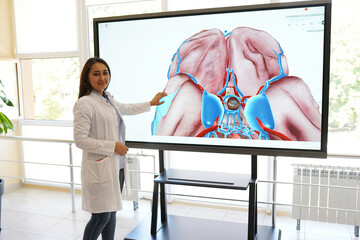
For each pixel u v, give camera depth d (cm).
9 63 441
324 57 241
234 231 297
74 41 420
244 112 263
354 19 324
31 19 437
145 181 404
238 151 266
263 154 261
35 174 463
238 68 261
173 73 279
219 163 379
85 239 241
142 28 284
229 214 362
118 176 240
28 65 453
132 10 397
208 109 272
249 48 258
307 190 322
